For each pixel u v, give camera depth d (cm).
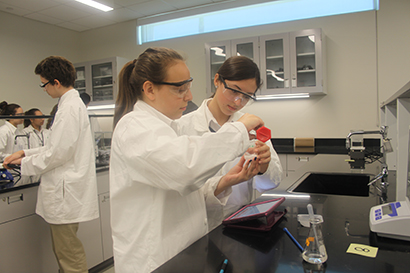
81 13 446
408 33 326
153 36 473
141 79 78
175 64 75
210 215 122
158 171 66
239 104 115
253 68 112
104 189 233
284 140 391
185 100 79
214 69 391
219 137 69
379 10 337
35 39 471
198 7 422
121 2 404
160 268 65
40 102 476
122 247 82
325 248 70
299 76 350
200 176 66
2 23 429
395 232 73
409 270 59
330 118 366
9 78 437
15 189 176
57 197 170
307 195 126
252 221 88
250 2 389
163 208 77
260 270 61
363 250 69
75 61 532
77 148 176
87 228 217
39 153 171
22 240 182
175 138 69
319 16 363
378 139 341
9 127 302
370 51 343
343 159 243
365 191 174
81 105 180
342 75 357
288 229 84
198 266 65
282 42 354
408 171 84
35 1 398
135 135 69
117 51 502
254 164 96
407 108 115
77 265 177
